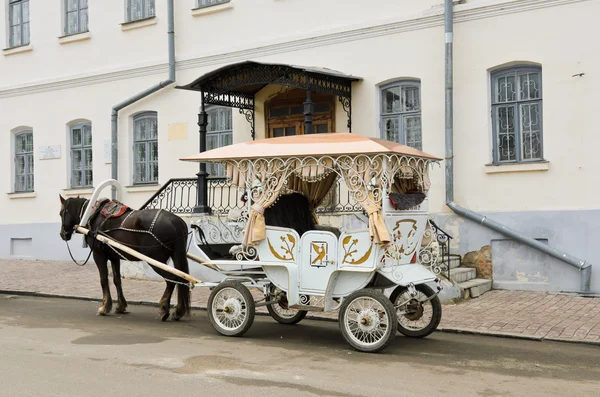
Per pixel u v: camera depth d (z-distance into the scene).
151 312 11.69
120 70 18.36
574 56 12.55
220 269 10.02
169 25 17.44
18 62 20.47
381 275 8.82
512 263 13.07
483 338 9.41
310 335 9.52
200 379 6.94
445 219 13.68
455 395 6.47
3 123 20.72
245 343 8.91
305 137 9.27
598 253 12.26
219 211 14.73
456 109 13.68
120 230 10.85
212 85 15.05
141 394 6.38
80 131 19.38
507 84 13.39
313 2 15.56
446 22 13.59
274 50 16.08
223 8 16.80
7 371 7.23
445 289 11.82
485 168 13.33
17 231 20.14
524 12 13.02
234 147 9.54
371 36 14.73
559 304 11.53
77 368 7.38
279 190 9.12
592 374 7.38
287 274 9.15
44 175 19.83
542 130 12.95
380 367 7.59
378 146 8.45
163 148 17.62
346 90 14.84
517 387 6.79
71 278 15.78
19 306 12.41
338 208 13.26
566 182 12.59
